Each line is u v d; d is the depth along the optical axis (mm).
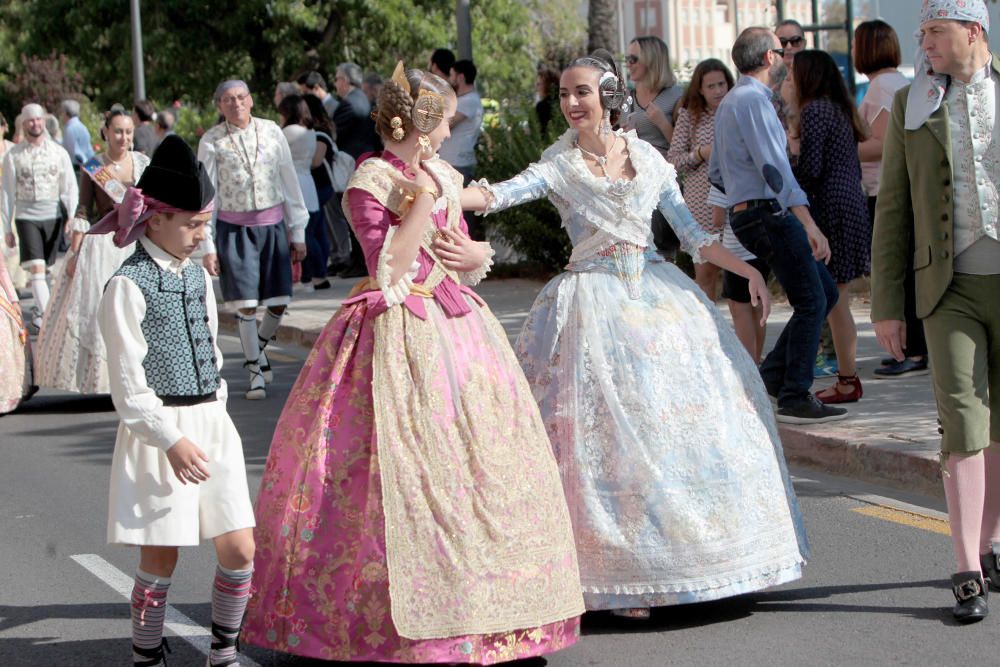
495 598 4609
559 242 14555
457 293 5004
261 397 10234
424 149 4977
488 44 31969
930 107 5180
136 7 26391
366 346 4848
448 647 4547
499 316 12539
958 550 5156
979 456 5160
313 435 4758
